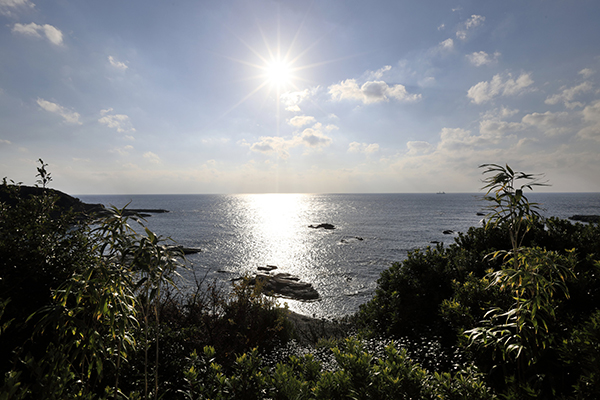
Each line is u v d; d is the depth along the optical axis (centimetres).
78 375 253
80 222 383
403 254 3291
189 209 12962
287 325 837
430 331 530
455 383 278
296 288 2000
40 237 379
